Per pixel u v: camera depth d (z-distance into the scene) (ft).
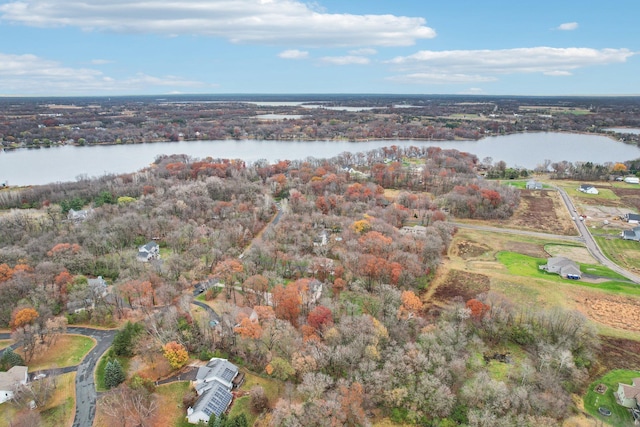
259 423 260.83
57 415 266.98
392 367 285.43
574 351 327.06
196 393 281.95
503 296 394.11
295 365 287.69
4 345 334.85
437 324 351.05
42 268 412.16
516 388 277.64
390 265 419.54
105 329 361.92
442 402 266.98
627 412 274.77
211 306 389.80
